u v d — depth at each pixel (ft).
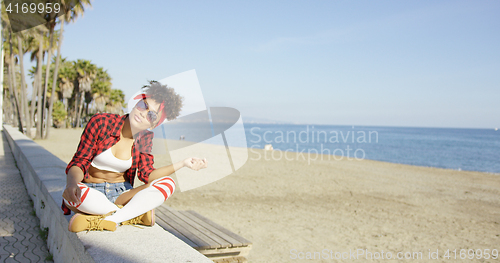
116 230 7.75
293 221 22.12
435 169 61.87
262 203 26.68
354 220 23.31
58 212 9.71
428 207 28.91
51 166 17.13
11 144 45.57
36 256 11.65
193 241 10.27
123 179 8.43
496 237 21.02
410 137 317.83
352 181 40.45
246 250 10.87
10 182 24.54
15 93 93.25
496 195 36.96
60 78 156.66
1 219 15.64
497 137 382.63
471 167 89.56
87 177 8.00
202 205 24.71
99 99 165.48
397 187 38.40
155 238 7.34
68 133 114.42
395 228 21.93
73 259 8.18
